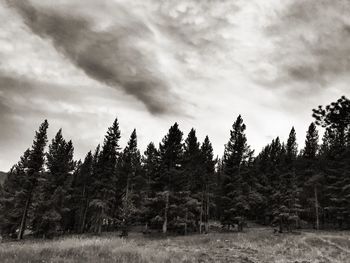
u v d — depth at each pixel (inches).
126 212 1786.4
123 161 2358.5
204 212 2026.3
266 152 2711.6
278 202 1897.1
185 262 661.3
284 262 767.7
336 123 599.5
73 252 667.4
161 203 1788.9
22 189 1744.6
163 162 1829.5
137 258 641.0
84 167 2317.9
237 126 2175.2
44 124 1825.8
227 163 2080.5
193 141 2054.6
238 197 1870.1
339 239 1277.1
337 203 2004.2
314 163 2155.5
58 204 1915.6
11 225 1875.0
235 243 1164.5
